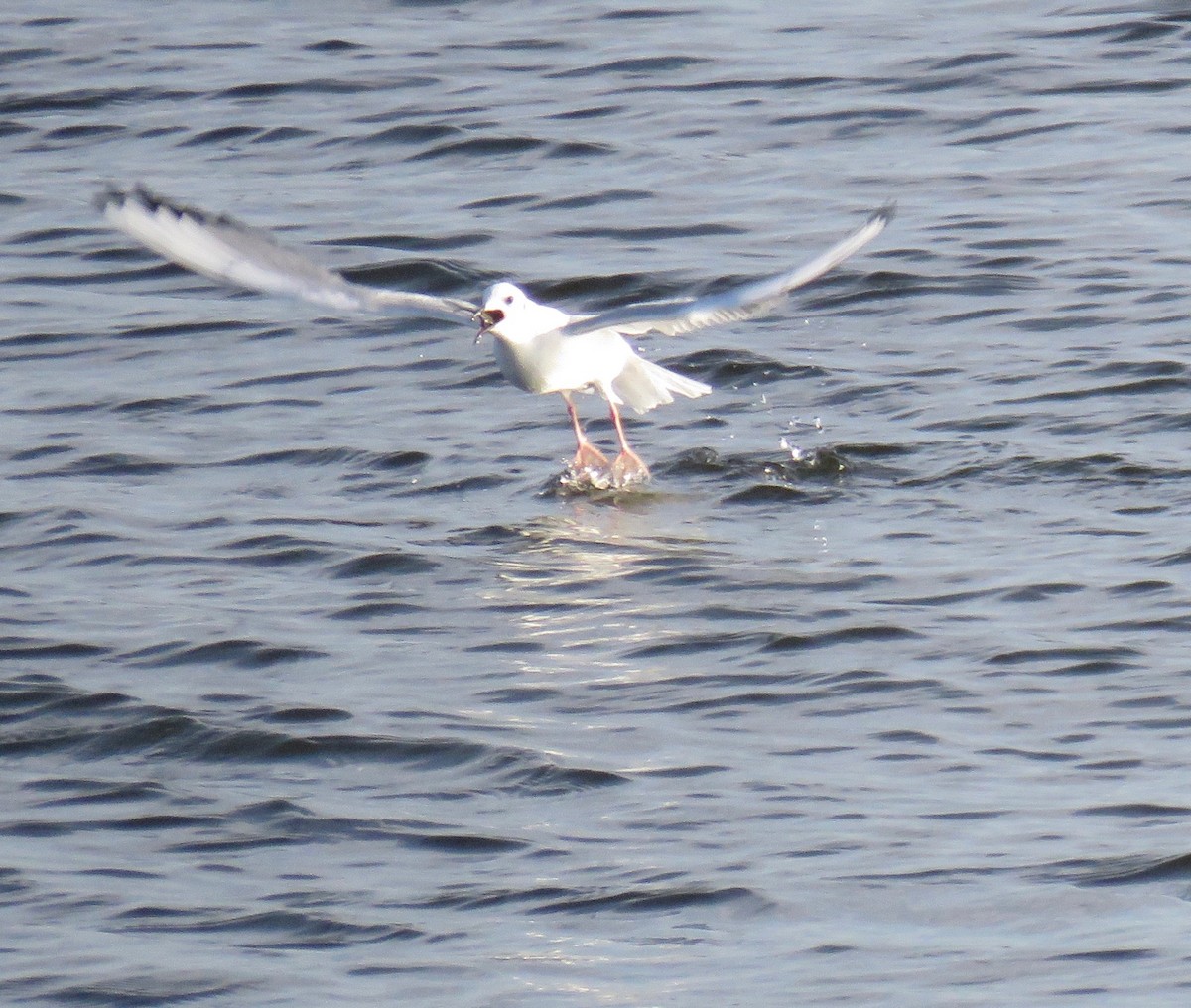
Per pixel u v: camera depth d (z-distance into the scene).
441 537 15.43
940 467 16.41
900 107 26.80
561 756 11.51
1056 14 30.28
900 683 12.35
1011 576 14.01
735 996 8.89
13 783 11.45
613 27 31.00
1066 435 16.94
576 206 24.12
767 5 31.81
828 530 15.23
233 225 11.73
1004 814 10.56
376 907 9.88
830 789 10.96
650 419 17.97
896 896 9.74
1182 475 15.85
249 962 9.35
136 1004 9.02
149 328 21.03
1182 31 29.12
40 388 19.38
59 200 25.12
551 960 9.28
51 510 16.11
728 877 10.01
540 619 13.69
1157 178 23.91
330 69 29.50
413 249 23.02
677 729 11.84
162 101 28.55
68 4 33.62
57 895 10.06
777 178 24.72
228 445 17.72
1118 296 20.39
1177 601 13.38
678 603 13.84
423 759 11.59
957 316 20.19
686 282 21.67
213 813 11.01
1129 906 9.52
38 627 13.80
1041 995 8.77
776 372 18.91
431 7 32.66
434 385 19.20
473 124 26.95
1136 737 11.44
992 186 24.02
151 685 12.75
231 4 33.28
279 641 13.41
